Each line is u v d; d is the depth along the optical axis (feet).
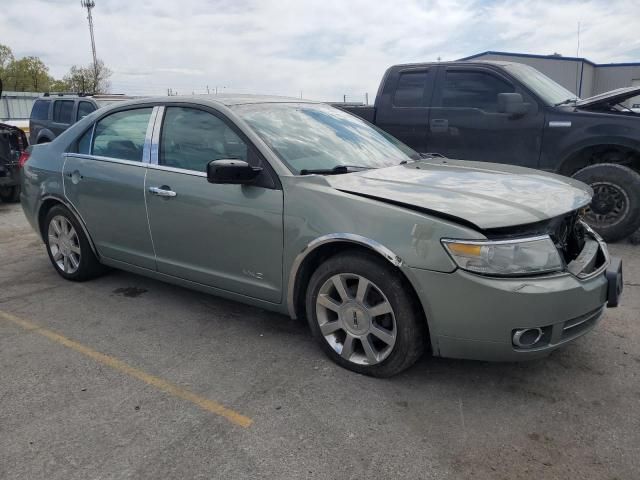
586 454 8.26
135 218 13.67
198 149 12.48
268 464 8.12
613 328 12.55
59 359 11.50
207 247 12.30
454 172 12.19
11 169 29.55
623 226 19.20
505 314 8.91
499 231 9.11
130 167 13.70
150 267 13.89
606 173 19.03
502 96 20.03
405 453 8.33
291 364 11.10
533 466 8.02
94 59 165.78
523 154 20.67
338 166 11.70
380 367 10.23
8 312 14.11
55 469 8.05
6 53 239.30
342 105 25.77
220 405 9.68
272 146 11.54
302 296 11.48
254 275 11.67
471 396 9.86
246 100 13.09
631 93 19.43
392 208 9.73
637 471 7.89
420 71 22.65
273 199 11.02
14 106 114.73
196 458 8.27
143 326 13.10
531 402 9.66
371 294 10.21
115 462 8.20
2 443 8.68
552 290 8.96
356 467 8.04
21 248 20.63
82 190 14.92
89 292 15.48
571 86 92.94
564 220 10.32
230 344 12.06
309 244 10.50
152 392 10.14
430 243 9.21
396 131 23.12
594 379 10.37
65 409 9.61
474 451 8.36
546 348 9.24
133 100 14.34
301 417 9.27
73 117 36.06
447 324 9.30
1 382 10.56
